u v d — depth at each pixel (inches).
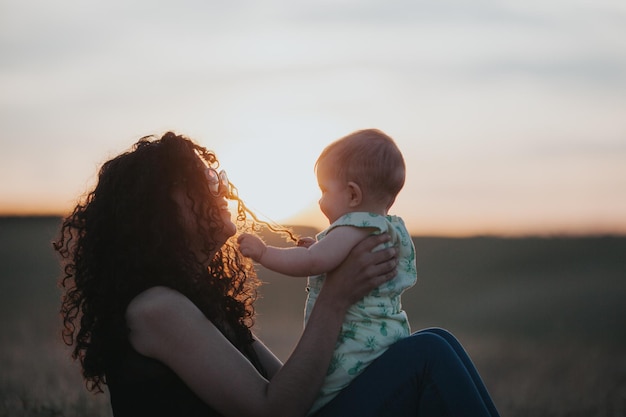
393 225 146.5
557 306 1104.2
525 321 999.0
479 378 148.9
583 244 1644.9
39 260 1136.2
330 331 136.0
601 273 1375.5
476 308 1108.5
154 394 128.3
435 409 136.0
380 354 143.9
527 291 1230.3
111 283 132.2
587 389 381.7
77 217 141.3
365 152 145.9
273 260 139.4
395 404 137.2
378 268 140.6
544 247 1624.0
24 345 450.6
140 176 135.0
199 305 136.8
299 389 131.1
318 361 133.3
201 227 136.9
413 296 1227.9
